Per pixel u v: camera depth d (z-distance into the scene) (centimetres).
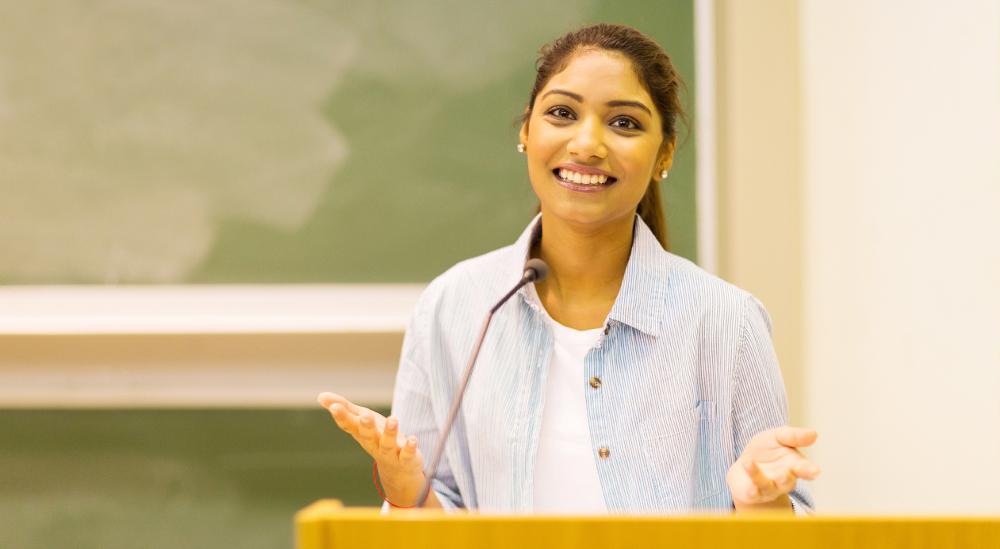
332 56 333
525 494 184
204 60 335
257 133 335
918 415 245
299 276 337
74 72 337
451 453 198
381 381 332
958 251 221
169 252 338
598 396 186
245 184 336
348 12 333
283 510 342
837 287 297
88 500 345
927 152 237
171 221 338
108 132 337
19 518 346
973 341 215
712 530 105
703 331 187
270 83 335
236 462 342
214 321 328
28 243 340
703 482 186
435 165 333
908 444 251
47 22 337
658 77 191
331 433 340
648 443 183
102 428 344
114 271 339
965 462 220
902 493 255
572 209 182
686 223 323
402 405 205
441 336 204
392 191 335
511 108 331
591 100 183
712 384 187
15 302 339
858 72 278
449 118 333
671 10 322
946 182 227
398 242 335
